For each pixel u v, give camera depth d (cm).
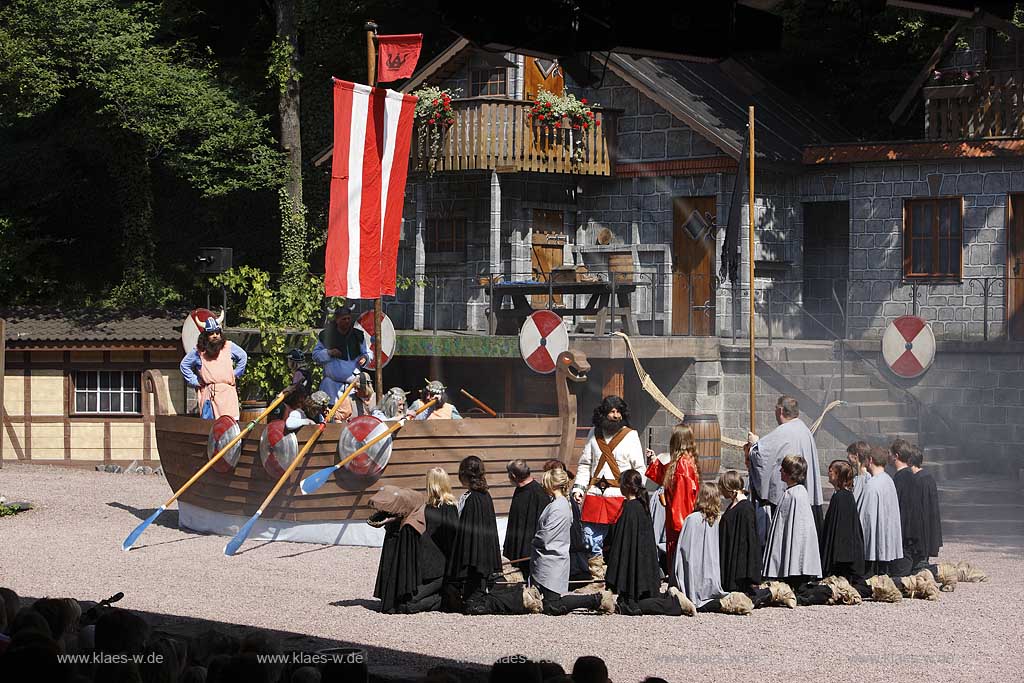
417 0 3381
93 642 629
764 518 1344
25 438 2633
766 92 2673
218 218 3512
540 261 2652
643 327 2136
